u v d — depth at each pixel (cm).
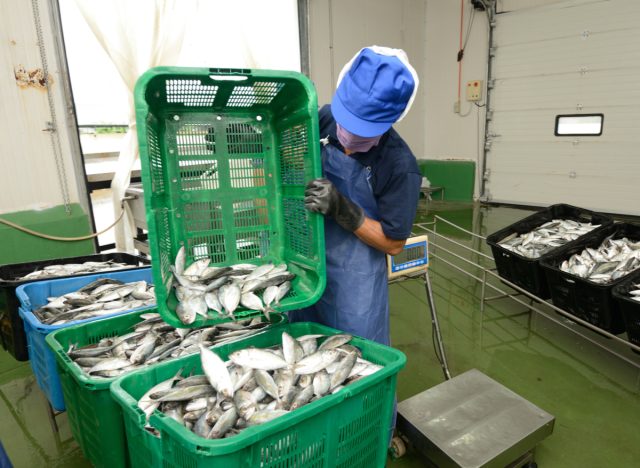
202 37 403
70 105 333
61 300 184
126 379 105
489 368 243
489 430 157
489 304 334
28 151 316
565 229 310
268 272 132
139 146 93
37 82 314
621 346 264
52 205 333
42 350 150
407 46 704
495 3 644
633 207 577
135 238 345
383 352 113
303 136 120
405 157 132
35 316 158
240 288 121
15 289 188
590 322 230
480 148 712
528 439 155
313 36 541
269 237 145
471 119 712
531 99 639
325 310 150
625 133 566
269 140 140
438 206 706
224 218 138
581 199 621
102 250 396
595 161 598
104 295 187
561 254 260
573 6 575
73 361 125
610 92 568
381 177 133
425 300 343
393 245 136
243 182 139
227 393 99
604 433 188
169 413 96
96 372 122
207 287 118
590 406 207
